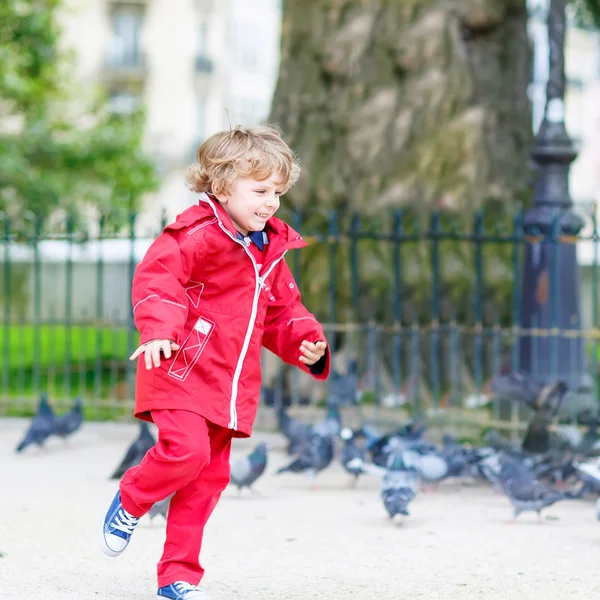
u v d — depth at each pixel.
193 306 7.03
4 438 18.97
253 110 87.50
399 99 22.30
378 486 13.96
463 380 21.53
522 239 17.61
